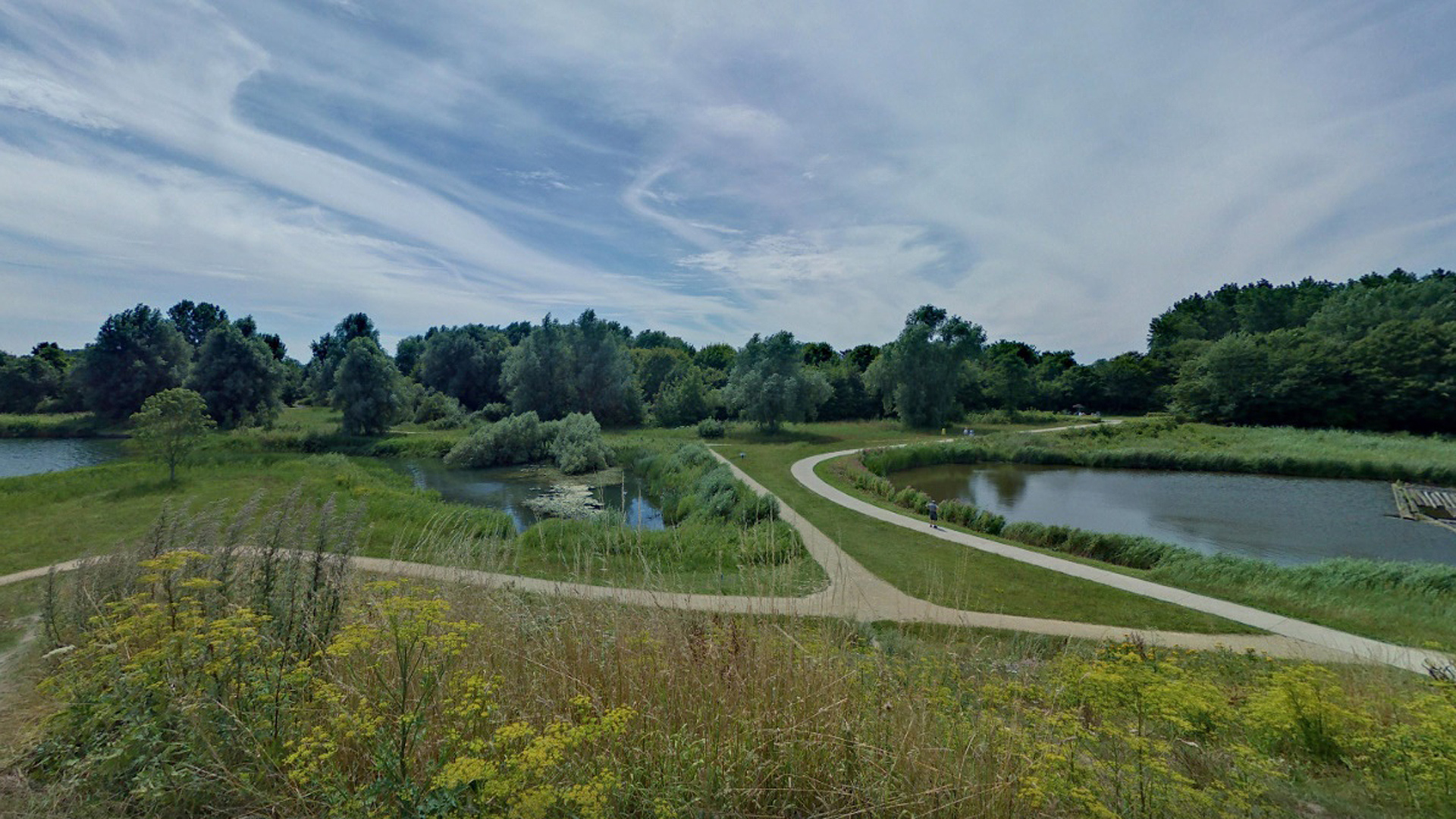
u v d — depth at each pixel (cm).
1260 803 323
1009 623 1019
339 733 262
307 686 294
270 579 385
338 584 396
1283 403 5022
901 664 409
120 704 284
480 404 6153
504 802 226
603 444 3606
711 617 391
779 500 2048
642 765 261
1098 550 1725
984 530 1955
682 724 281
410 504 1894
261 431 4206
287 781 240
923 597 1138
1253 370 5178
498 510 2334
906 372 5069
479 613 388
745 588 489
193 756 259
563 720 280
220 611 362
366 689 292
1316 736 435
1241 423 5241
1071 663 460
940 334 5094
